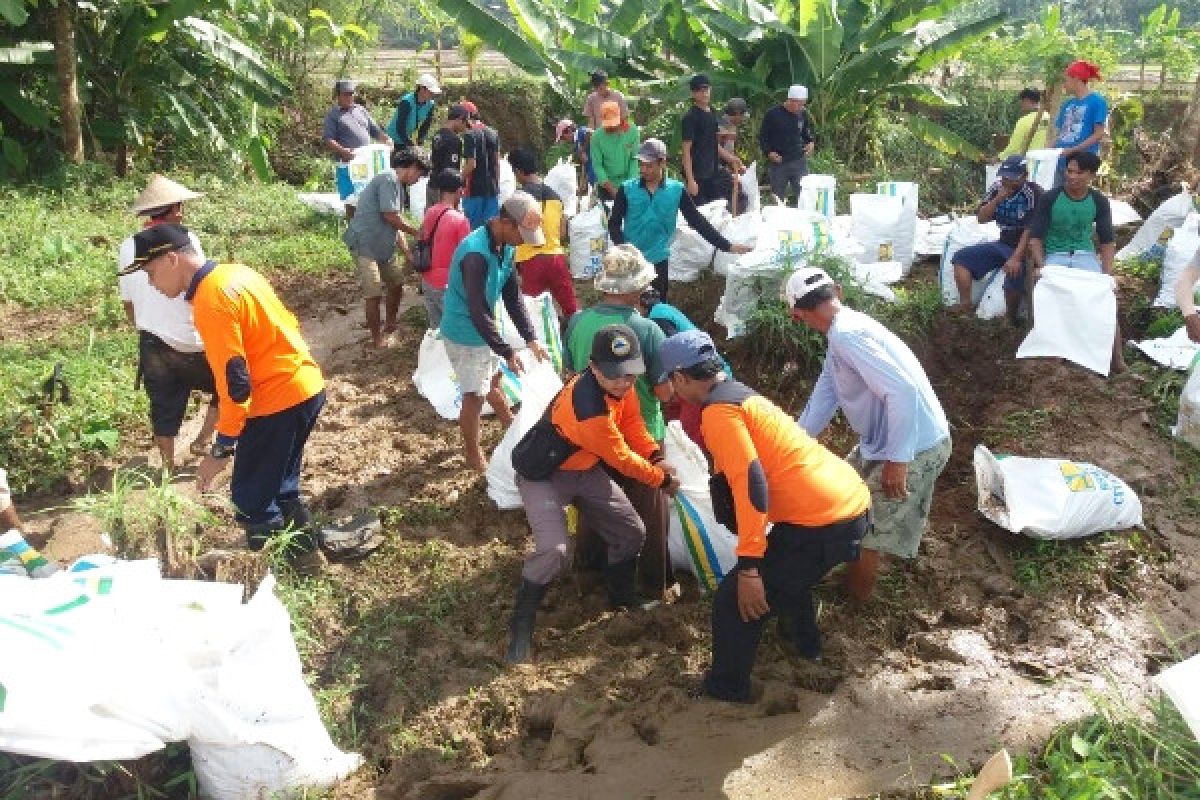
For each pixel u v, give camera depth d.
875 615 5.05
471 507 6.02
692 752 4.13
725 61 14.52
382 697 4.58
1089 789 3.45
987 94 17.34
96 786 3.76
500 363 6.70
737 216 9.62
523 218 5.61
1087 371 7.14
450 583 5.31
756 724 4.28
